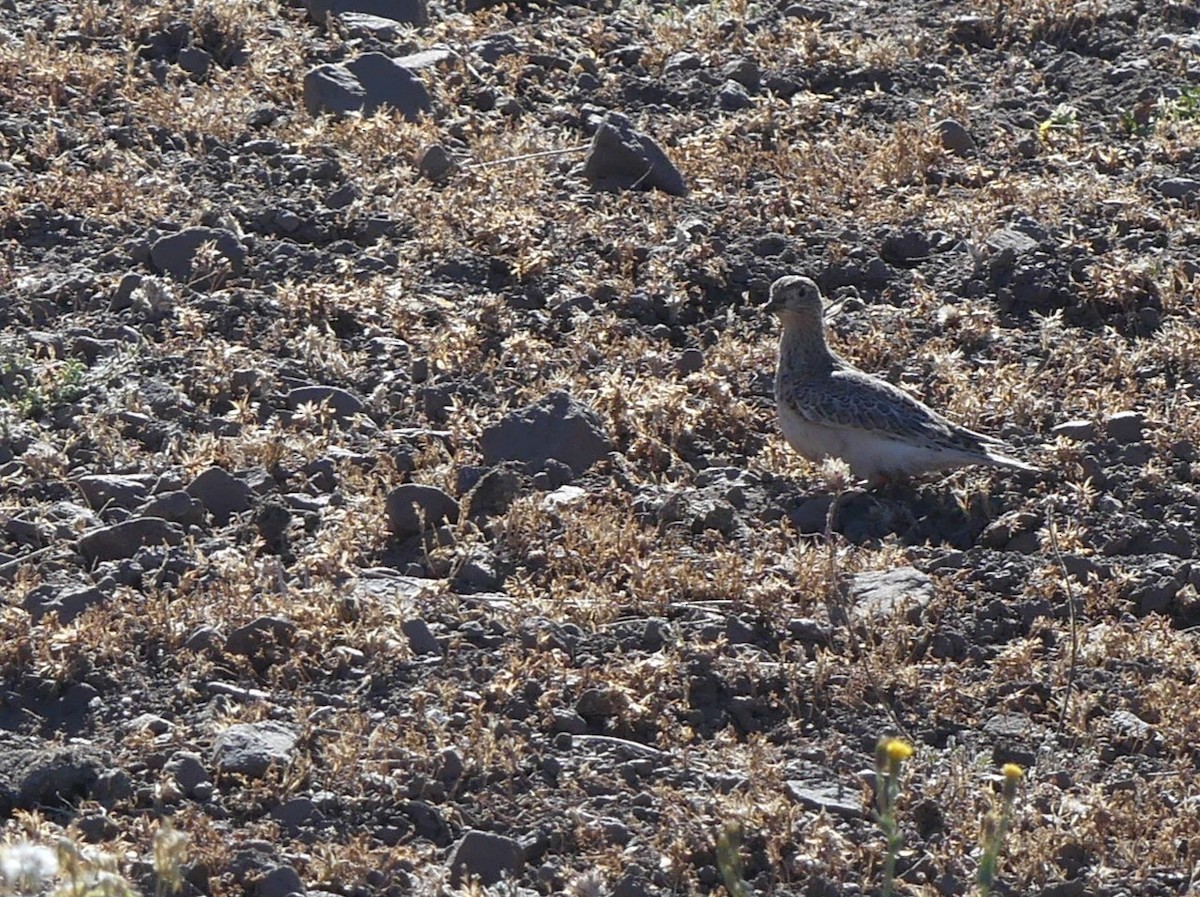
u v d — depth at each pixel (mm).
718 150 21156
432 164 20250
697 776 11664
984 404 16531
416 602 13180
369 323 17406
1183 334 17547
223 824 10938
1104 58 24188
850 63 23438
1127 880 10992
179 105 20828
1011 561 14336
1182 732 12297
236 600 12945
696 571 13758
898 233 19422
